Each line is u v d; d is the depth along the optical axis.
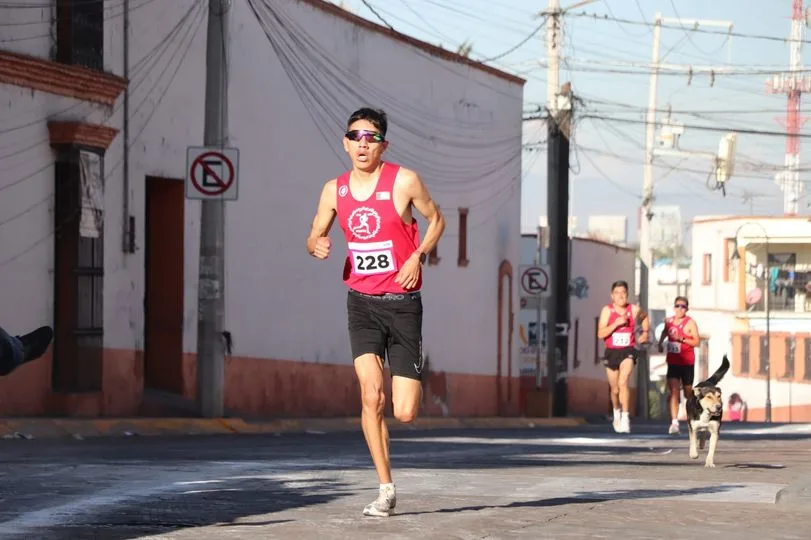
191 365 34.91
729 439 32.84
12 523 10.26
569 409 77.50
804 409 99.88
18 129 27.70
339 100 43.53
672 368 29.88
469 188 55.31
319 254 10.93
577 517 10.84
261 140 38.31
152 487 13.09
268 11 38.47
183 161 34.25
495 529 10.03
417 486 13.52
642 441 27.52
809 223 103.56
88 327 29.47
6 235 27.44
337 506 11.48
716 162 71.25
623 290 30.36
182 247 34.47
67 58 29.30
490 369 57.91
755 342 104.75
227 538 9.41
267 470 15.58
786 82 69.56
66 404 28.77
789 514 11.26
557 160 55.44
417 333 10.70
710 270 113.88
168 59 33.41
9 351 10.65
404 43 48.56
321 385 42.00
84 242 29.36
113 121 31.12
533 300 75.88
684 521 10.70
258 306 38.28
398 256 10.63
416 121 49.91
